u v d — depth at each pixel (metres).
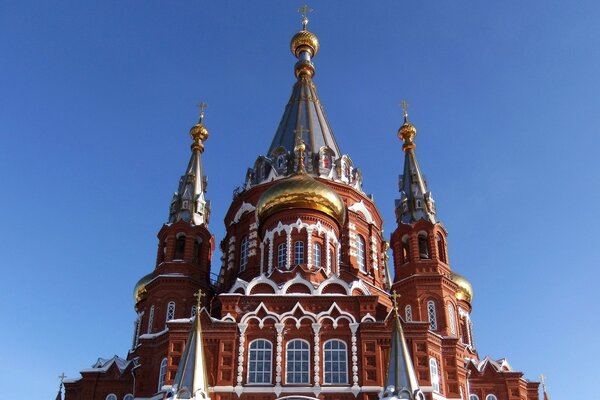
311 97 72.00
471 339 63.75
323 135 67.19
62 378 53.59
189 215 59.03
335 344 44.75
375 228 62.09
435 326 51.56
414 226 56.41
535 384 54.62
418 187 59.84
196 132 66.06
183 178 62.38
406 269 54.94
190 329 45.19
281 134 67.62
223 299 46.38
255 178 63.53
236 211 63.12
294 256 51.72
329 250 52.94
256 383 43.09
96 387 51.84
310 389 42.72
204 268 56.75
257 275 55.38
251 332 45.09
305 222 52.97
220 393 42.50
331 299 46.41
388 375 39.72
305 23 82.50
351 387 42.81
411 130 66.06
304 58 77.62
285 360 44.09
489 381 53.16
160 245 57.44
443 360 47.50
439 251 56.66
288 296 46.38
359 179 64.25
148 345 48.28
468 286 65.50
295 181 54.41
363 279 57.38
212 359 43.88
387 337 44.66
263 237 54.44
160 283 54.12
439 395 44.97
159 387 45.53
